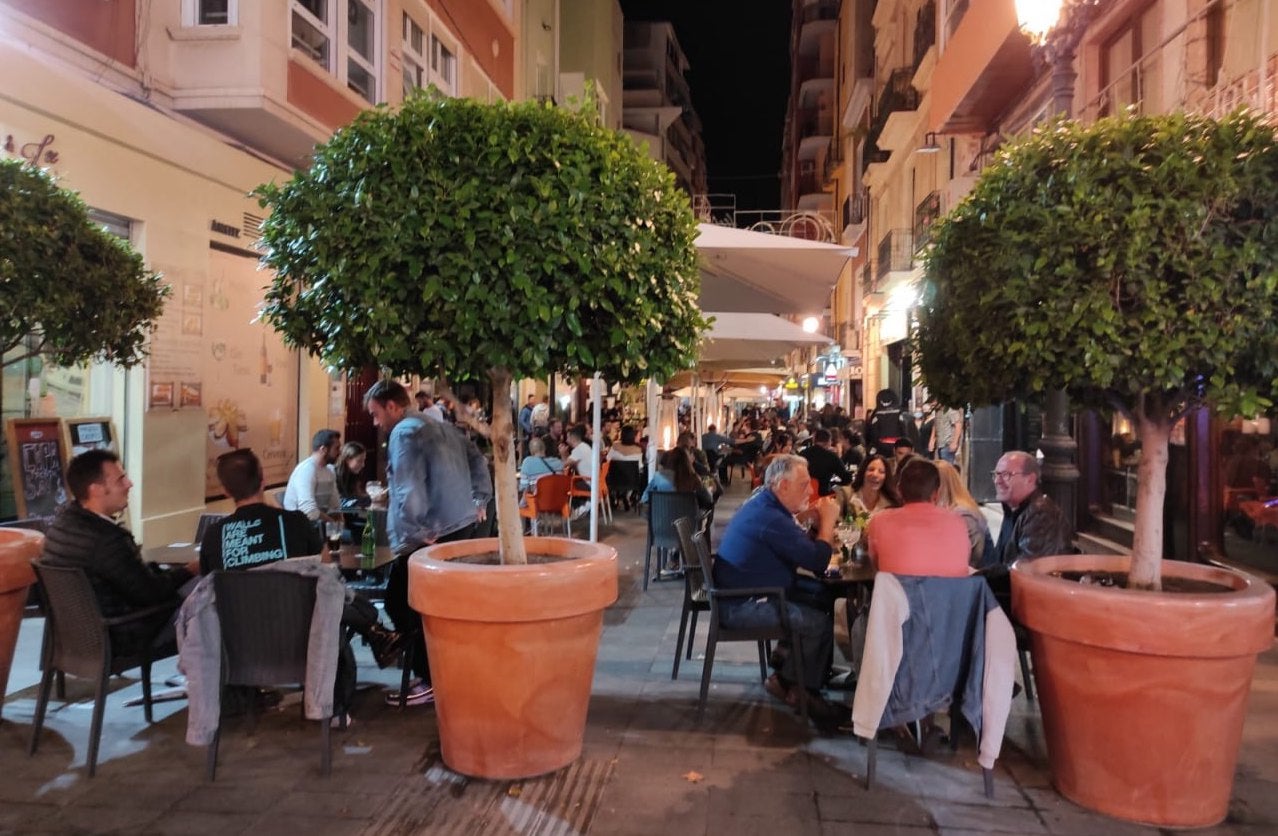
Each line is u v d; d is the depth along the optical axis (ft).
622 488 44.80
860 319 104.99
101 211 26.63
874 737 13.23
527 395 71.31
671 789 13.21
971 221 13.05
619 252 12.51
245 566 14.89
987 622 13.23
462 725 13.48
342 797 12.87
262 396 35.94
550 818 12.30
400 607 16.49
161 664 19.13
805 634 16.33
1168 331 11.29
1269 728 15.62
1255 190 11.11
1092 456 34.50
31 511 22.91
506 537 14.08
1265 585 12.53
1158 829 12.09
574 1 110.63
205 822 12.12
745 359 42.01
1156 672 11.80
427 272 12.15
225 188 32.65
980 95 42.11
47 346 17.87
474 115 12.38
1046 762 14.32
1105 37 33.12
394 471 16.49
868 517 20.29
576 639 13.64
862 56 103.91
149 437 28.53
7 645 15.28
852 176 113.29
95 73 26.66
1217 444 25.30
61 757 14.15
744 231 24.91
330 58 36.01
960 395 14.35
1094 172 11.51
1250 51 22.97
